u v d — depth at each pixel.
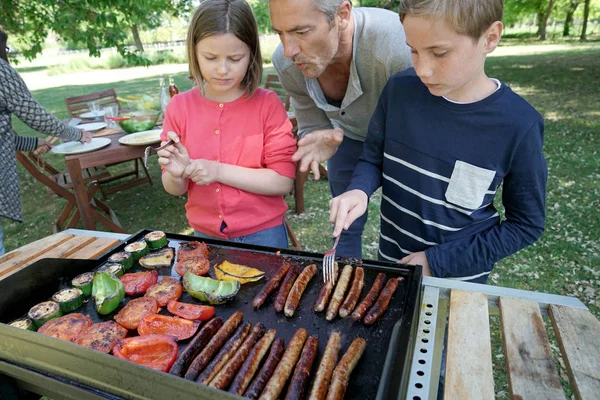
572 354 1.11
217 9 1.68
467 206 1.67
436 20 1.20
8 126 2.85
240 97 2.03
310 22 1.51
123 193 5.97
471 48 1.27
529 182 1.53
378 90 2.16
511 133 1.50
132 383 1.01
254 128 2.04
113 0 5.17
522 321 1.24
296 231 4.61
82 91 15.46
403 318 1.20
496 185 1.62
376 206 5.12
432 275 1.69
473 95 1.56
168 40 41.31
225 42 1.69
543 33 30.30
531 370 1.07
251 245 1.74
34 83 20.12
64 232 2.13
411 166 1.75
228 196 2.05
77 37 5.29
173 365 1.13
